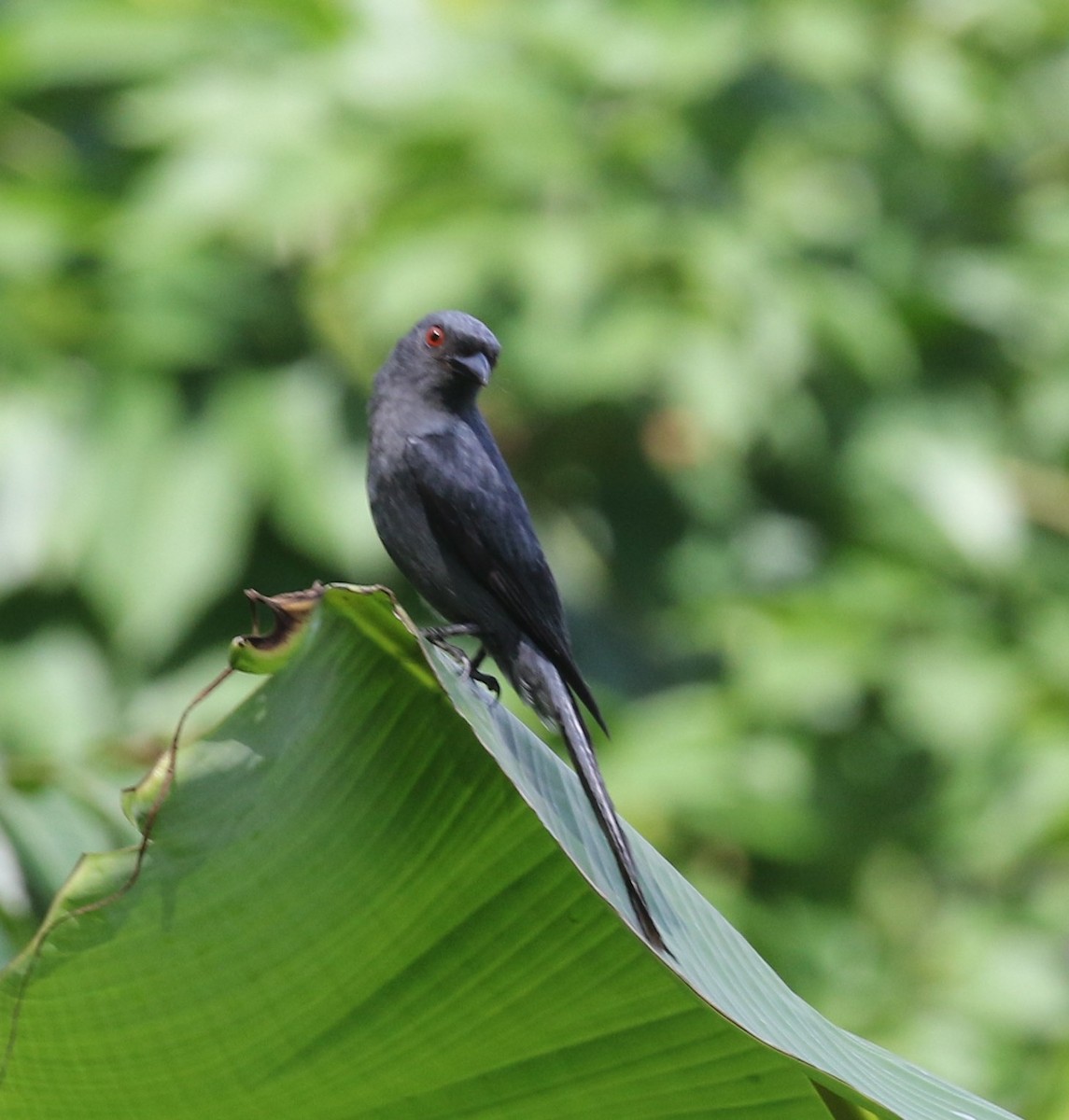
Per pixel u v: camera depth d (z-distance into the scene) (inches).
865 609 498.6
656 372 462.6
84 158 535.2
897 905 517.0
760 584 518.0
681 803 469.1
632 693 498.3
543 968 200.7
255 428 451.8
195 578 438.3
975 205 572.1
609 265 463.8
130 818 195.9
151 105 478.0
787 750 492.7
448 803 192.5
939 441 512.1
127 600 437.4
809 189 520.7
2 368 450.9
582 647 495.8
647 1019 204.1
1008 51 568.4
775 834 478.0
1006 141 555.5
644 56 498.0
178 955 200.1
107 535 439.5
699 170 500.1
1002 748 486.0
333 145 465.7
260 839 194.1
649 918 205.0
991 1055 472.1
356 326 466.6
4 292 459.5
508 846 194.1
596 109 504.1
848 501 521.0
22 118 535.8
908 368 526.9
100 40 485.7
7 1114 219.8
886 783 524.1
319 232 488.7
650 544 514.9
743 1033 200.7
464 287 454.3
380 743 191.5
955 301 528.7
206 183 458.6
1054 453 541.3
